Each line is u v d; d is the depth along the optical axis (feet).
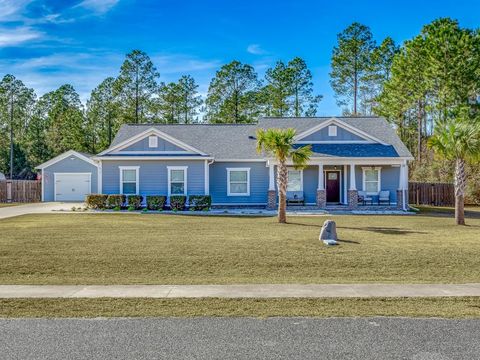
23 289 33.12
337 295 31.27
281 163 72.33
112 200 96.58
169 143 101.91
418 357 19.97
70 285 34.53
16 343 21.77
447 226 67.36
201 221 73.36
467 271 40.01
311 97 197.06
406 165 99.71
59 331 23.57
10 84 229.66
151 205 96.94
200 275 38.68
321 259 43.47
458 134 69.36
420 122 165.48
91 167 128.88
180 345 21.43
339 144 103.96
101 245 49.34
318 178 105.09
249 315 26.40
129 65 193.06
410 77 158.20
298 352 20.52
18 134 233.96
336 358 19.83
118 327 24.18
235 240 52.29
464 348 21.06
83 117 208.54
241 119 193.57
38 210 96.22
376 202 105.19
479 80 138.92
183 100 202.59
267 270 40.24
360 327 24.16
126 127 119.75
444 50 140.77
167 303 29.12
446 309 27.76
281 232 59.16
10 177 215.92
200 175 102.37
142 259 43.32
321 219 77.77
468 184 121.49
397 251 46.32
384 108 175.52
